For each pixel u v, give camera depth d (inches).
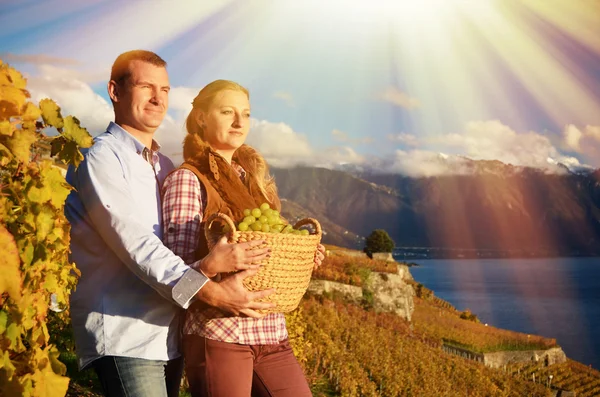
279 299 94.1
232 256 87.8
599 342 3978.8
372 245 2106.3
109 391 91.0
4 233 57.4
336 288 1095.6
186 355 96.6
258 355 98.9
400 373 707.4
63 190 64.7
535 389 1040.8
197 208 96.3
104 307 89.7
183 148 105.4
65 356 237.8
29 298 60.9
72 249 91.4
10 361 59.3
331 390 480.4
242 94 108.1
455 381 885.8
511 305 6363.2
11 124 59.8
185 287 85.5
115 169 90.7
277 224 95.7
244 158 111.4
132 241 86.3
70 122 65.8
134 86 96.4
